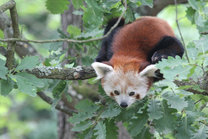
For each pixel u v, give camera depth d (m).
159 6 12.70
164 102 7.53
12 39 6.98
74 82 11.69
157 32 9.25
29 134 22.66
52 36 25.22
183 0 12.66
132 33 9.26
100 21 7.39
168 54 8.83
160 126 7.34
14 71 7.11
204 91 7.60
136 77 8.32
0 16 9.55
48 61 8.74
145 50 9.01
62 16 12.54
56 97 8.37
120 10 8.58
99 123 7.57
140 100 8.16
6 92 6.94
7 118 20.02
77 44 9.31
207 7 9.52
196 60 6.77
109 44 9.73
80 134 7.84
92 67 8.23
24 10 20.34
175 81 7.95
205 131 7.37
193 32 17.00
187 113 7.46
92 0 7.10
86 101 8.03
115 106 8.12
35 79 6.84
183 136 7.28
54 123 23.77
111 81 8.44
